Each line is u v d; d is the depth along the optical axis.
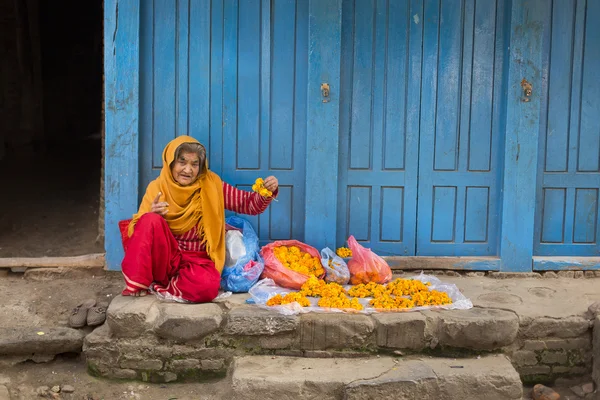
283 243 4.80
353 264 4.74
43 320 4.44
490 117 5.09
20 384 4.13
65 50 12.12
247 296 4.44
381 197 5.12
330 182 4.96
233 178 5.02
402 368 4.00
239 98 4.96
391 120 5.06
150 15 4.84
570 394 4.27
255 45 4.92
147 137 4.94
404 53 5.01
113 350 4.16
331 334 4.13
